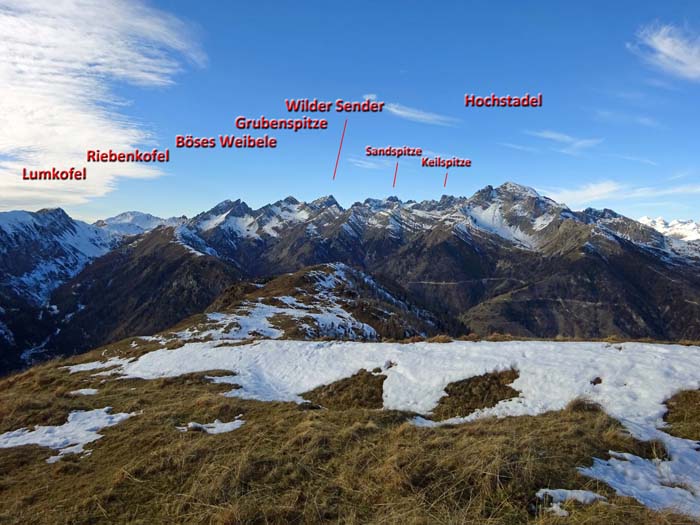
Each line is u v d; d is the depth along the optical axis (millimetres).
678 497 9688
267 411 18219
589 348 21281
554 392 17422
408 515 9320
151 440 14977
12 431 17906
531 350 21766
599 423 13789
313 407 19344
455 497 9969
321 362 25906
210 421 17219
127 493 11281
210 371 27031
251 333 53969
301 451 12836
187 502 10531
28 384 29203
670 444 12477
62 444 15852
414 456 11641
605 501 9289
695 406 14703
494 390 18781
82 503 10883
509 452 11195
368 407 19656
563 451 11750
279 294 95938
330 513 9781
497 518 8984
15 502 11328
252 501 10289
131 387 25656
